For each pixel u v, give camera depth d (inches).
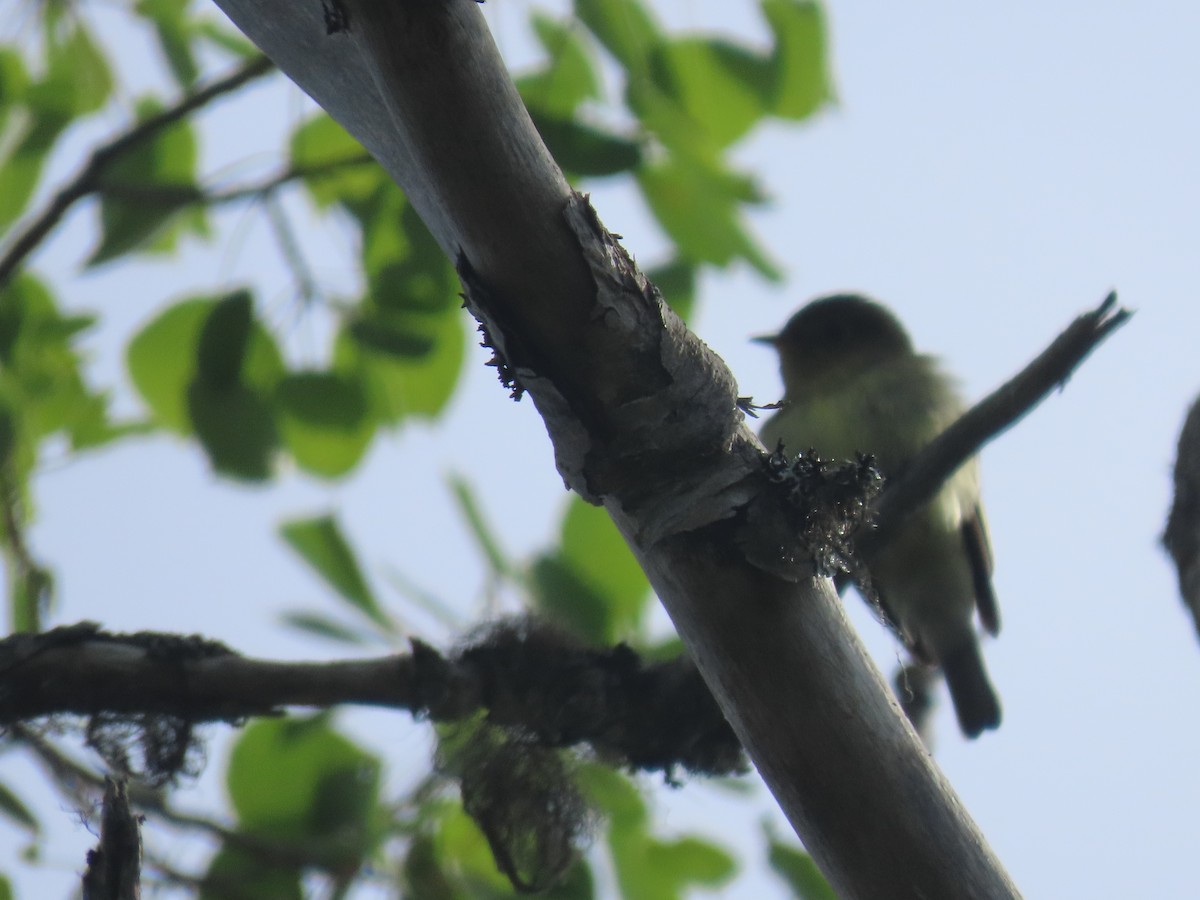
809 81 276.8
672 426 143.0
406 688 212.4
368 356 276.8
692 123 278.1
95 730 207.5
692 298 270.4
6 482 282.4
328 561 243.9
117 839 145.3
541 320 138.6
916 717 273.0
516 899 247.8
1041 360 204.4
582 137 261.9
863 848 137.8
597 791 249.1
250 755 252.4
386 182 282.7
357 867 244.2
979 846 137.7
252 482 270.8
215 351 273.0
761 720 141.6
